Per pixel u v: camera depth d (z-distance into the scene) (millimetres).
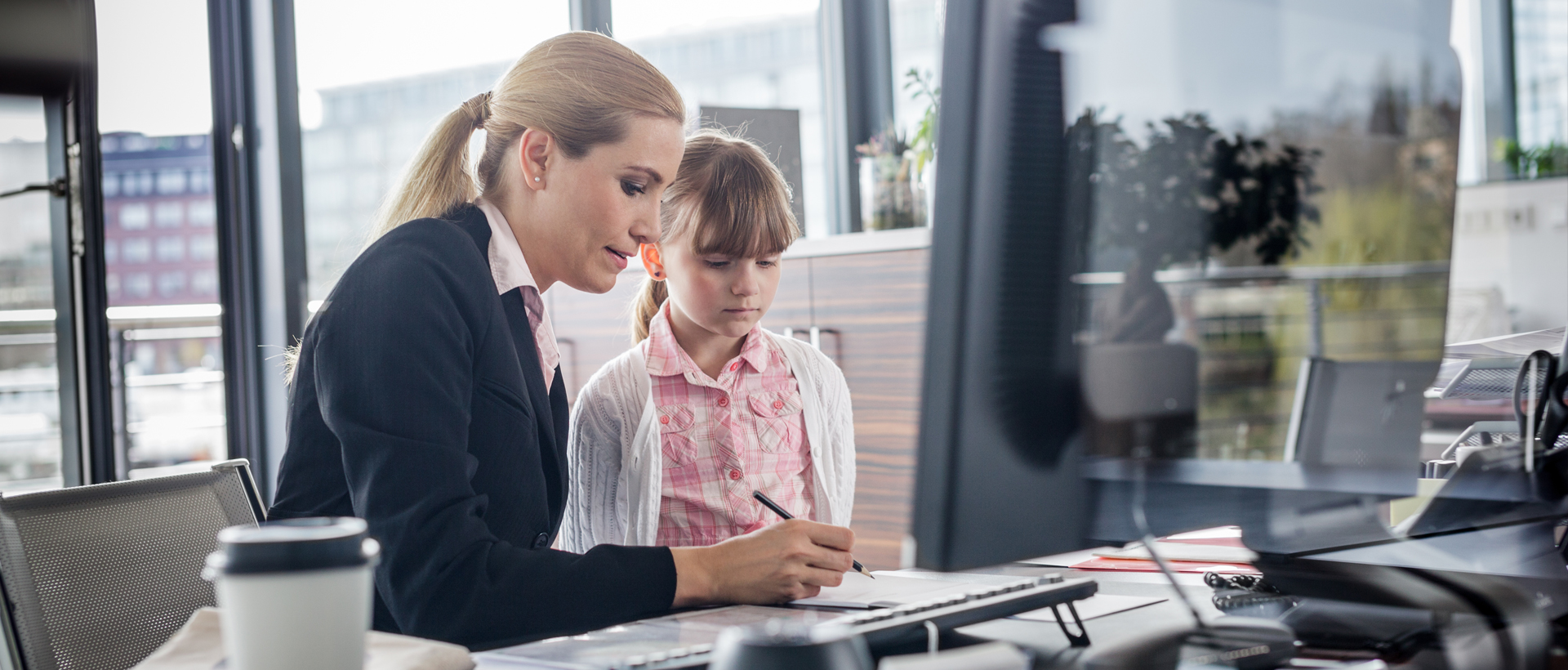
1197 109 534
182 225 3152
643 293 1541
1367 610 646
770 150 2674
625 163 1052
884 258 2285
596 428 1341
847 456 1476
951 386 507
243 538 420
